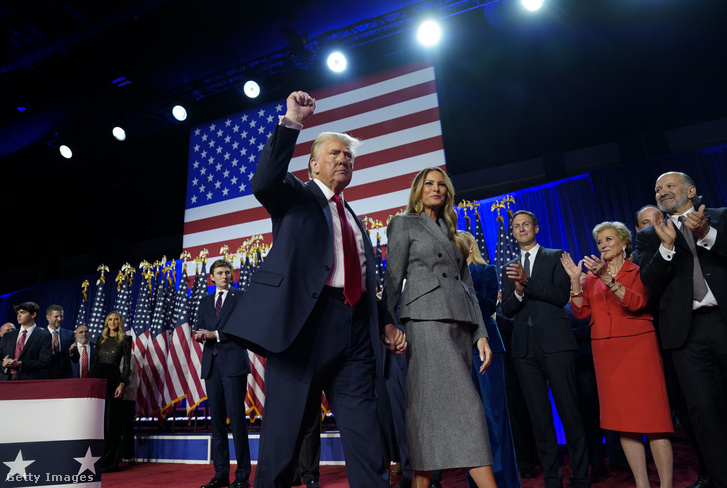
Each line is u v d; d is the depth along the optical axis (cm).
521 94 970
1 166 1176
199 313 475
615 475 373
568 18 841
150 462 609
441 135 691
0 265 1407
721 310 262
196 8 847
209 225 795
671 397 364
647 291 295
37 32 937
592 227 820
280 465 170
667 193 293
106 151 1098
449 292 220
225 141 846
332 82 847
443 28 818
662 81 886
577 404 306
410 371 216
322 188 209
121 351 587
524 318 331
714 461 258
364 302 200
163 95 920
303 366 178
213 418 427
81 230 1318
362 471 178
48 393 231
